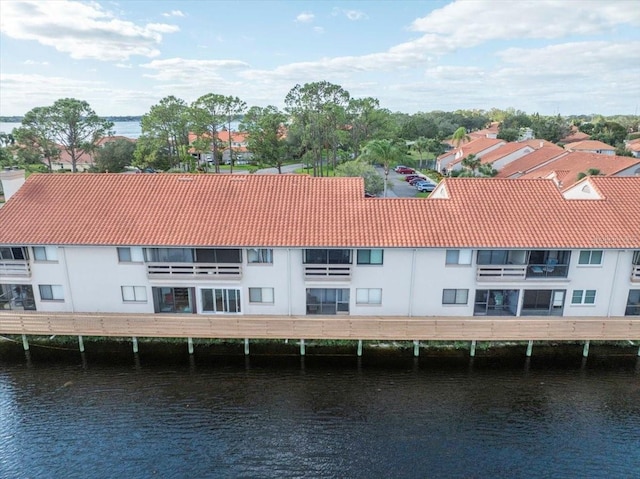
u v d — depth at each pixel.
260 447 21.14
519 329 27.33
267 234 27.84
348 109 88.81
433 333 27.39
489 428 22.39
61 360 28.39
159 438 21.70
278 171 83.56
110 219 29.25
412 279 28.33
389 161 57.38
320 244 27.02
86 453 20.77
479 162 71.25
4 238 28.00
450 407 23.97
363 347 29.19
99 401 24.50
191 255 28.80
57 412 23.58
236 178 32.38
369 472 19.67
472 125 175.62
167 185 31.94
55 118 76.88
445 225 28.42
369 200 30.36
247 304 29.30
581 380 26.34
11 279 29.19
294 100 77.00
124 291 29.31
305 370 27.20
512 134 121.75
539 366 27.59
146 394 25.08
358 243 27.08
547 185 31.55
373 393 25.12
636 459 20.45
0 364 27.97
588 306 29.00
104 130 83.00
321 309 29.47
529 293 29.02
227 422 22.83
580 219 28.84
